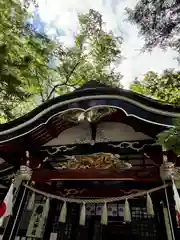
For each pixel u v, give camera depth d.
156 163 4.48
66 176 4.71
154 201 5.03
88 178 4.59
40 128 4.97
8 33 6.36
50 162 5.40
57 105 4.70
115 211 5.40
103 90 4.49
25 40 7.50
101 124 5.39
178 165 4.28
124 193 5.13
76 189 5.45
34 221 5.57
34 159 5.17
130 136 5.10
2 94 6.03
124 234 5.07
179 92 8.73
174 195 3.68
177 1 5.74
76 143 5.34
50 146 5.37
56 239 5.25
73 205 5.70
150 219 5.01
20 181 4.85
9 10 6.32
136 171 4.47
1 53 5.05
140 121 4.45
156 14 6.03
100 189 5.31
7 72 5.01
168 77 8.51
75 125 5.54
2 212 4.12
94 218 5.43
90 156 5.01
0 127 4.98
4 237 4.18
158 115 4.18
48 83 11.77
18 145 4.97
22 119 4.89
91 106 4.54
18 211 4.52
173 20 6.02
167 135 3.21
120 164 4.75
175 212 3.71
